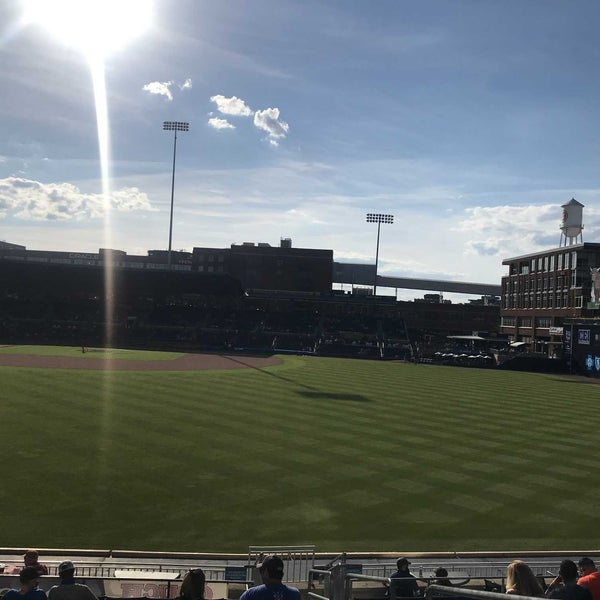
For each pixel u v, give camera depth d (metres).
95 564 14.20
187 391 43.47
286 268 132.00
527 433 32.59
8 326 106.38
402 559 12.38
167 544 16.67
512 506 20.66
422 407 40.56
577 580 7.65
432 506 20.44
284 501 20.38
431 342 115.25
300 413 35.91
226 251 139.50
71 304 116.19
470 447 28.73
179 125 107.12
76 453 25.06
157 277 113.62
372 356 98.38
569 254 93.38
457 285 168.75
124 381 48.12
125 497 20.19
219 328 112.19
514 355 91.75
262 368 66.31
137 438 27.95
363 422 33.84
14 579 10.67
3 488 20.58
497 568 14.96
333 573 10.89
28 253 152.75
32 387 42.53
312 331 114.25
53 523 17.83
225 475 22.89
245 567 13.84
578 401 47.75
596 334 76.56
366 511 19.78
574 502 21.17
